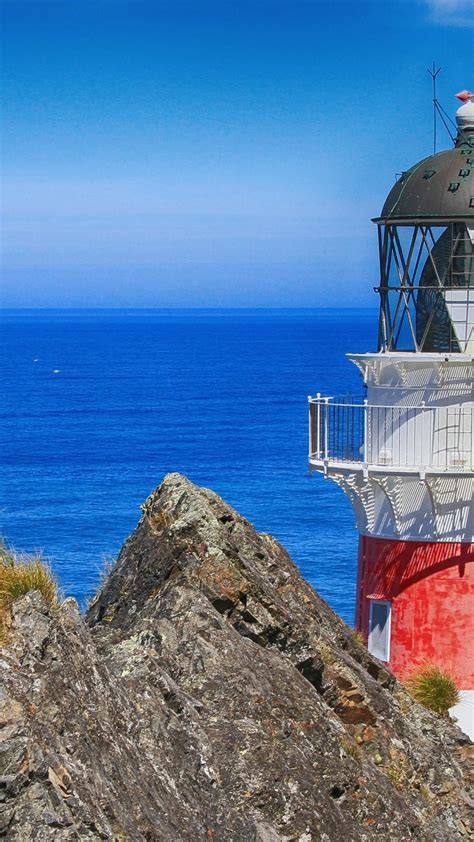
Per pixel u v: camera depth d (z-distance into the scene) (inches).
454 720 1344.7
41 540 4370.1
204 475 6328.7
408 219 1467.8
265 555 1056.2
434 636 1492.4
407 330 1501.0
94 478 6358.3
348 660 1000.9
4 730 553.9
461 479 1473.9
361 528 1563.7
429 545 1496.1
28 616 645.9
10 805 536.7
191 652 836.0
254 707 805.9
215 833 673.0
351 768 843.4
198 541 978.7
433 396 1480.1
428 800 969.5
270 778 751.7
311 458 1569.9
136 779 636.7
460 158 1467.8
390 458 1507.1
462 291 1457.9
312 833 748.6
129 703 699.4
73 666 654.5
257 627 953.5
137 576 1003.3
